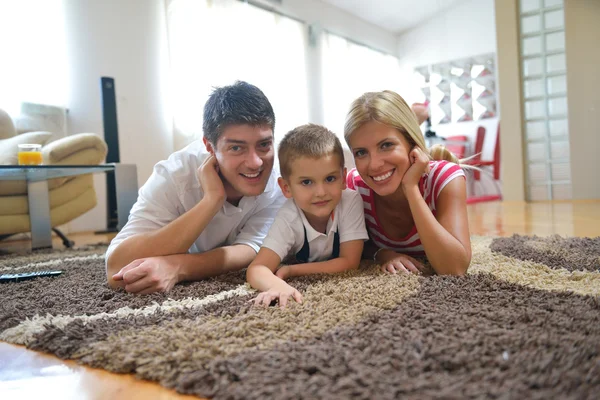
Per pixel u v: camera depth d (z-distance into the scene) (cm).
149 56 357
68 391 56
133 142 349
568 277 95
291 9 458
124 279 97
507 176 435
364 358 53
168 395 53
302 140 103
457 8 592
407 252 129
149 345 63
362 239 114
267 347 60
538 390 45
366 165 105
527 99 429
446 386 46
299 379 50
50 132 295
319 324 67
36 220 232
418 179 104
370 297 81
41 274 130
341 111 530
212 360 57
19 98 299
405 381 47
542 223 238
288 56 454
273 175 127
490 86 570
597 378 46
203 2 367
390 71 629
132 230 113
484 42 574
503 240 161
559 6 405
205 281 106
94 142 259
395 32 640
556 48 411
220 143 103
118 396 53
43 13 307
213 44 375
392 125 103
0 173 184
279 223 110
